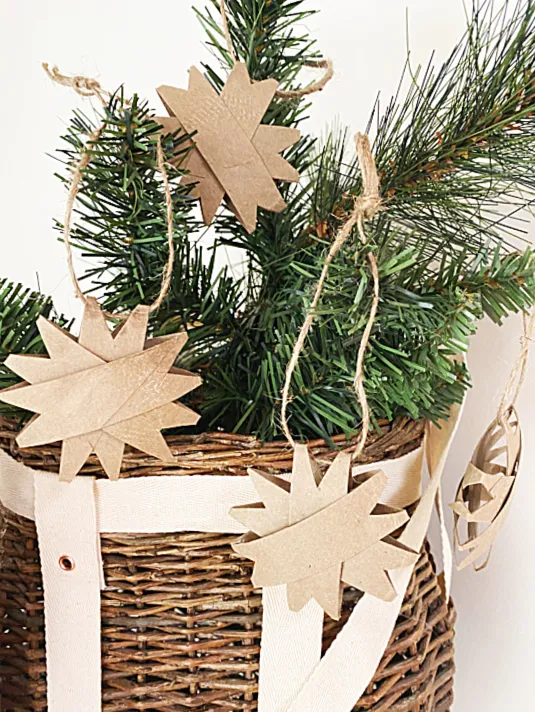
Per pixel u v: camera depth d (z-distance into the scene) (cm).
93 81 51
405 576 57
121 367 50
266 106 57
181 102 56
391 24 80
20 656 58
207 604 55
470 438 82
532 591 80
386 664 59
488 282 55
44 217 90
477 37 62
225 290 63
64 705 56
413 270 59
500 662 82
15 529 58
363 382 54
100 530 54
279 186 62
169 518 53
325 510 50
